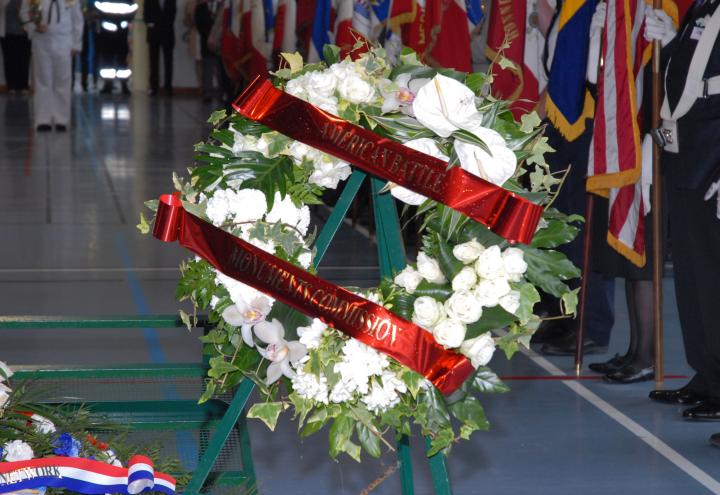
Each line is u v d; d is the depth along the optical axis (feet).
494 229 7.14
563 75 17.61
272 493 12.32
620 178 16.22
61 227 30.14
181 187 7.80
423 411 7.32
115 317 12.01
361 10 28.86
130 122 60.80
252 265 7.30
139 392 13.96
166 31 82.79
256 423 14.88
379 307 7.20
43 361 17.70
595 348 19.07
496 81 18.97
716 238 14.47
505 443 14.23
